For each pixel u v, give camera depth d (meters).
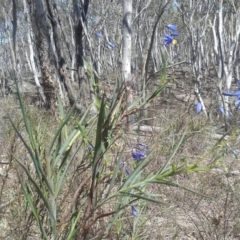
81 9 11.32
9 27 30.58
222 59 12.38
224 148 3.20
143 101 2.16
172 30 2.96
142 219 3.17
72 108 2.03
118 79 2.21
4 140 4.10
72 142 2.12
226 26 23.92
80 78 10.64
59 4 25.00
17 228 2.61
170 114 3.72
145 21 23.84
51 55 11.08
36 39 11.24
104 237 2.55
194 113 5.79
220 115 7.46
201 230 3.78
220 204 4.15
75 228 2.23
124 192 1.98
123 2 9.76
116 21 24.91
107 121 1.99
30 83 25.91
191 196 4.32
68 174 2.57
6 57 31.14
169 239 3.55
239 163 5.13
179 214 4.10
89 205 2.10
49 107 10.77
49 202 2.09
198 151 4.91
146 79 2.20
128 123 2.16
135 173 2.01
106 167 2.25
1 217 2.85
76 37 11.00
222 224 3.92
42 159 2.15
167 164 1.96
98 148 1.99
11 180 3.32
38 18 11.28
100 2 23.55
